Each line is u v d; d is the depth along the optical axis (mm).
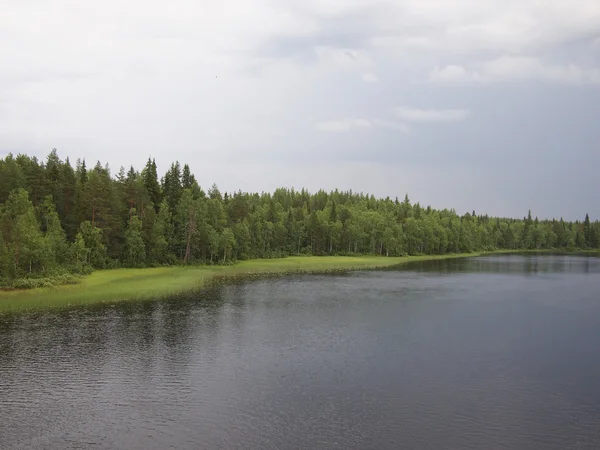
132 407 34281
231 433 30391
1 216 92188
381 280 110438
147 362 44156
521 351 48594
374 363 44406
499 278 116625
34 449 28391
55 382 39031
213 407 34312
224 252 144500
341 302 76938
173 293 83125
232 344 50594
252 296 82375
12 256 85938
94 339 51656
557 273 130875
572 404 35156
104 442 29250
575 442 29500
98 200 114250
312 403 35062
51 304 70438
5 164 121875
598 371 42375
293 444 28984
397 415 33062
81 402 35094
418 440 29578
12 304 69938
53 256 95125
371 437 29906
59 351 47219
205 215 149375
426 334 55438
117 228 120250
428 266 155875
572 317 65312
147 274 107625
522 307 73062
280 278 112500
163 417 32656
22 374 40781
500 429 31109
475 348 49562
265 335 54531
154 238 124625
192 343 50750
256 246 172125
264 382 39281
